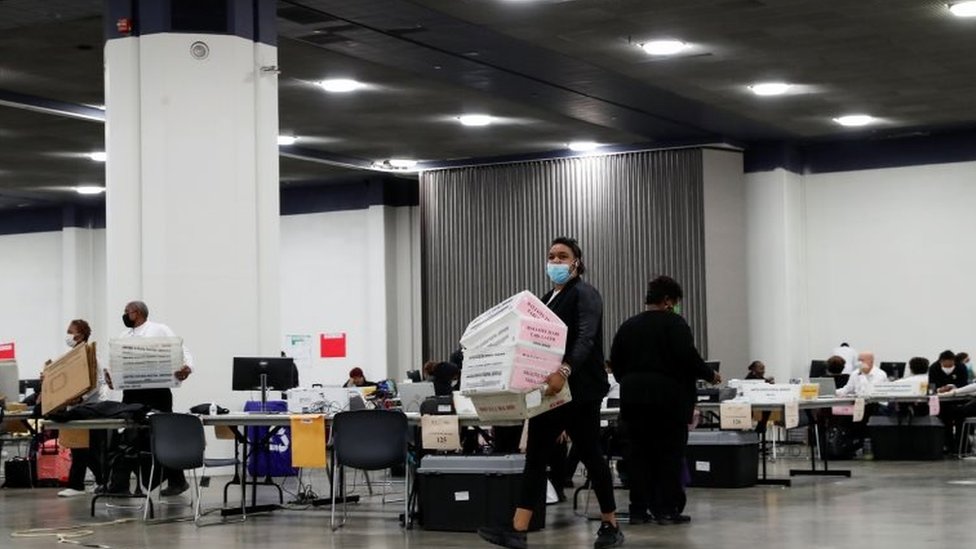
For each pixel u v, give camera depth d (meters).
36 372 26.81
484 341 6.33
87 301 26.42
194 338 11.56
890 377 19.17
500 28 13.23
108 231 11.84
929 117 18.48
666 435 8.32
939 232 19.52
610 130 19.16
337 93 16.47
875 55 14.73
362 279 23.95
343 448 8.40
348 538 7.99
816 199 20.44
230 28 11.80
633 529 8.07
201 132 11.67
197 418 8.90
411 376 17.44
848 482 11.79
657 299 8.27
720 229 19.72
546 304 6.85
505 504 8.16
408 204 23.89
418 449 8.97
